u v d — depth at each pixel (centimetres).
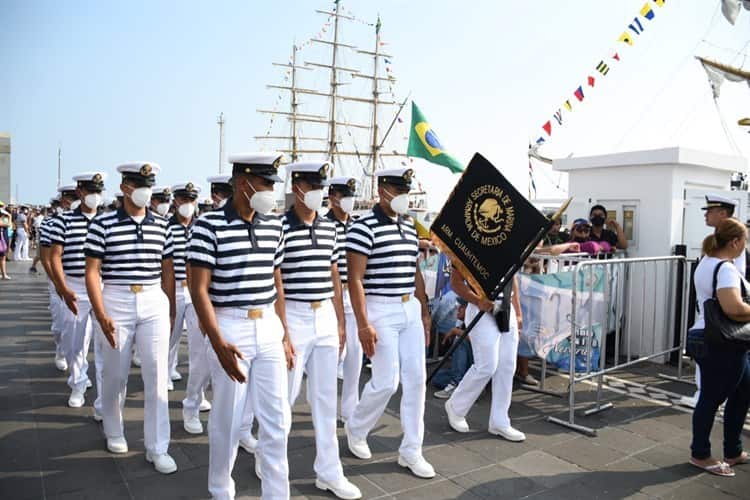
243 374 298
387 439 443
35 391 551
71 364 509
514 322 447
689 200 684
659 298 657
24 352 709
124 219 385
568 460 408
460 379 555
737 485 372
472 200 423
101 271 388
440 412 508
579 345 507
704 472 391
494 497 351
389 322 379
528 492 359
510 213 404
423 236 738
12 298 1124
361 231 375
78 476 370
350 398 480
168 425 391
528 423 483
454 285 445
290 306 359
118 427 409
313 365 362
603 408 516
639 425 478
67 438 434
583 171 780
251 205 303
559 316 526
